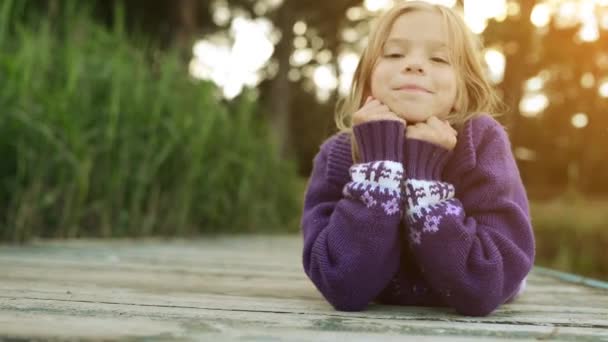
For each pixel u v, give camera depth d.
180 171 3.78
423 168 1.31
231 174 4.42
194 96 4.36
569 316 1.29
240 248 3.13
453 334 1.08
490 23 5.50
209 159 4.16
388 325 1.14
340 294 1.28
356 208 1.28
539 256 5.66
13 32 4.11
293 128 13.08
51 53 3.82
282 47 8.77
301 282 1.83
